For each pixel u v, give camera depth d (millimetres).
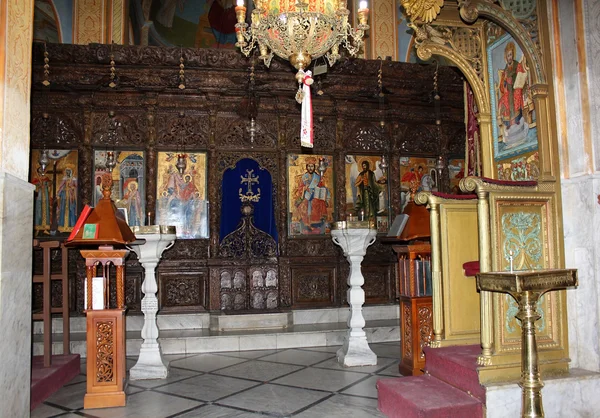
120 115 8352
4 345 3281
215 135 8547
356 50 4855
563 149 4070
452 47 4699
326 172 8852
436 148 9328
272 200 8695
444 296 4504
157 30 9102
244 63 8367
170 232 5781
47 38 8523
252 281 8398
